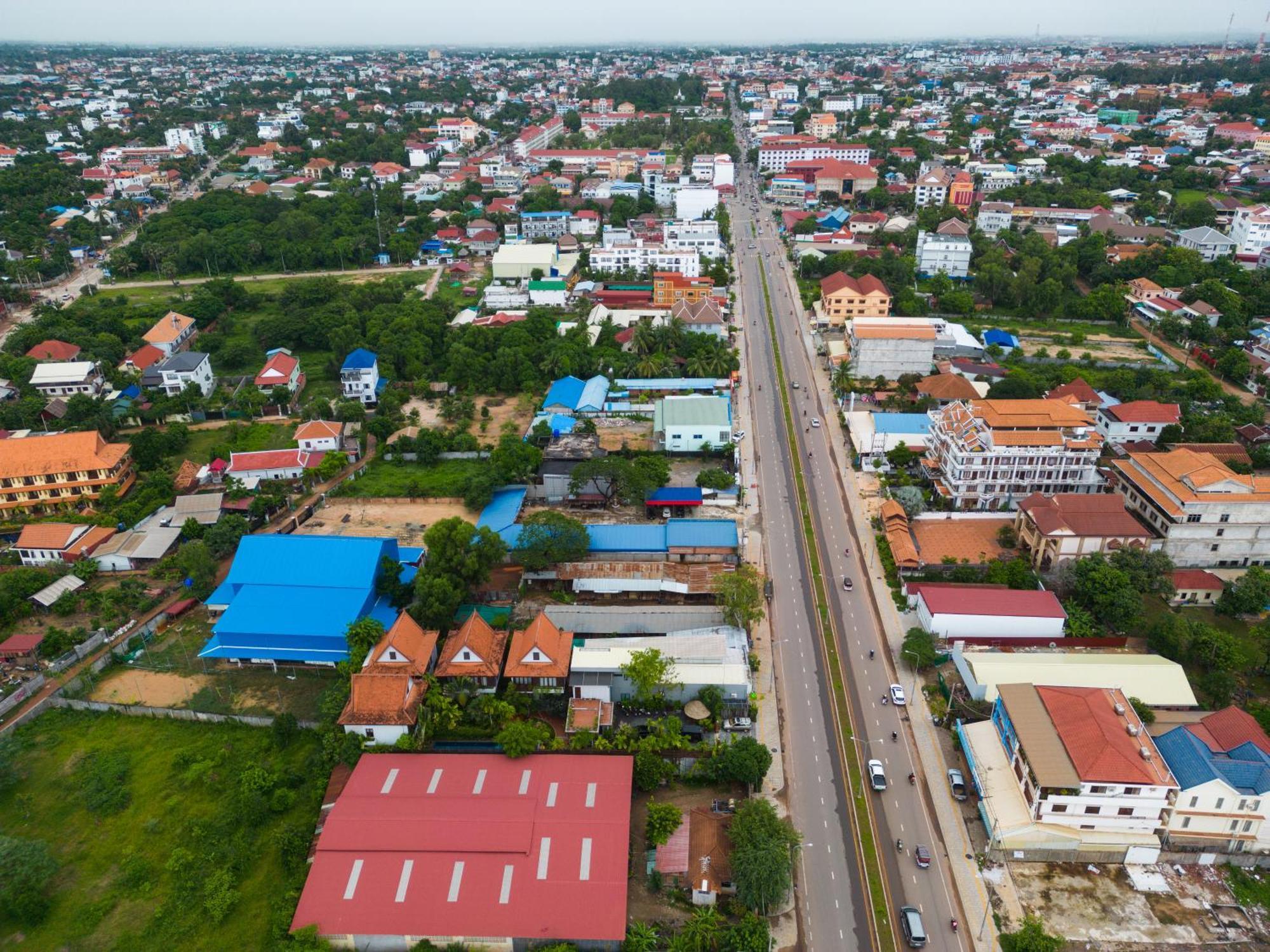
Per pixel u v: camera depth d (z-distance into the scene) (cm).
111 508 16388
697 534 14475
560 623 12681
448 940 8175
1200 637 11819
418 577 12962
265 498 15988
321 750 10612
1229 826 9194
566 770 9925
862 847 9481
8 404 19512
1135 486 14862
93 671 12200
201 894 8950
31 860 8881
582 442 17862
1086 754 9338
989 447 15488
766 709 11469
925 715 11362
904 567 14112
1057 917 8700
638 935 8144
